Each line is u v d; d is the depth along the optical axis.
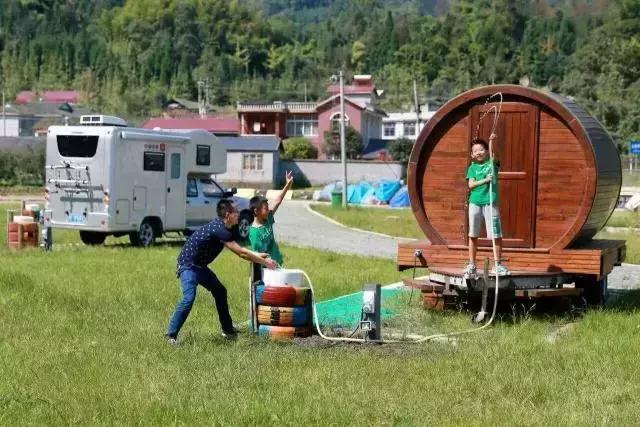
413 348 16.19
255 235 19.22
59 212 37.41
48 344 16.25
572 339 17.16
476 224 19.38
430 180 21.39
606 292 22.88
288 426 11.46
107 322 18.59
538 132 20.61
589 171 20.19
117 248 36.56
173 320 16.52
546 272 19.95
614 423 11.63
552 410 12.20
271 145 117.50
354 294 22.02
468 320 19.41
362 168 117.69
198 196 41.12
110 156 36.44
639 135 115.94
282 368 14.52
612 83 129.75
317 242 43.66
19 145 107.56
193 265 16.80
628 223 59.09
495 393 13.05
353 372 14.20
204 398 12.66
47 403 12.32
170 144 39.00
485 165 19.33
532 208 20.59
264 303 17.25
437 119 21.22
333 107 137.25
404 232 50.41
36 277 25.62
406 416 11.84
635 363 14.89
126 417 11.74
